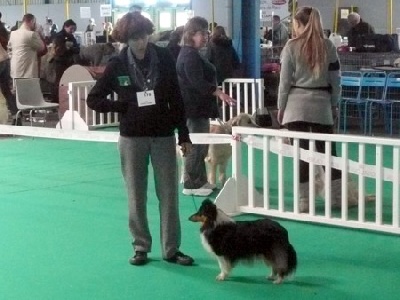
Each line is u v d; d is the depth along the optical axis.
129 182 6.09
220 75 13.88
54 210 8.34
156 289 5.56
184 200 8.59
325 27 25.41
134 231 6.20
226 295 5.38
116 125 15.52
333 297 5.30
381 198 6.98
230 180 7.85
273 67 16.27
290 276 5.62
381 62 15.22
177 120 5.99
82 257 6.46
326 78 7.70
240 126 8.54
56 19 31.67
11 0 33.62
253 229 5.60
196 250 6.61
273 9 18.44
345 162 7.13
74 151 12.72
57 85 17.06
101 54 17.86
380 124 14.66
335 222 7.25
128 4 22.73
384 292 5.39
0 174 10.71
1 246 6.85
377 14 24.59
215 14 21.64
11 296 5.47
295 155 7.38
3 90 15.09
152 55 5.88
